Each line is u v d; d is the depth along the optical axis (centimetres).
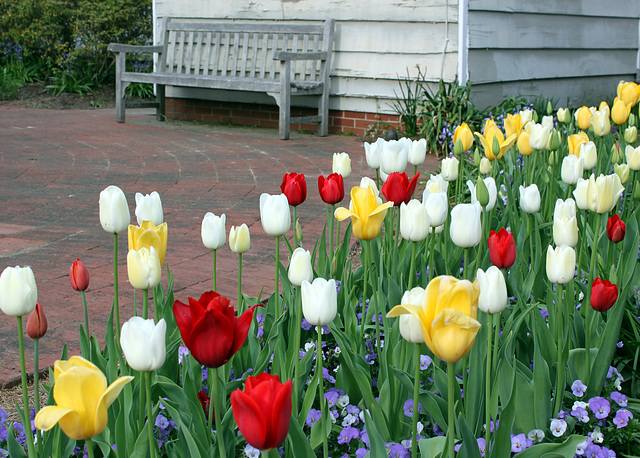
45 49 1562
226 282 407
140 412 194
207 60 1078
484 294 177
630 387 263
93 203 605
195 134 1000
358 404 229
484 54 894
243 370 247
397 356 232
